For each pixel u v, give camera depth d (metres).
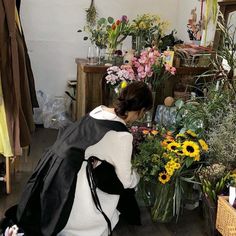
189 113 2.51
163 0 4.44
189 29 3.96
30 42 4.32
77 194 1.94
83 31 4.37
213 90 2.56
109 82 2.81
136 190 2.44
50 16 4.27
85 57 4.49
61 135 2.08
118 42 3.54
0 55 2.25
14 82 2.33
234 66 2.48
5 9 2.21
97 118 1.99
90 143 1.88
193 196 2.50
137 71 2.69
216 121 2.36
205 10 3.54
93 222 2.03
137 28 3.45
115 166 2.01
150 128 2.66
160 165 2.21
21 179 2.87
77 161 1.87
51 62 4.45
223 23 2.74
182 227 2.35
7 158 2.54
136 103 1.90
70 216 1.96
